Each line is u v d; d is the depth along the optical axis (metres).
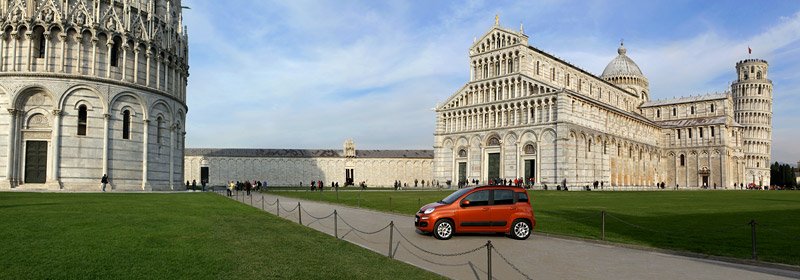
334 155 145.25
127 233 22.05
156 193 56.81
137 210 32.66
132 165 61.69
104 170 59.09
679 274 16.97
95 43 59.50
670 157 146.00
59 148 57.34
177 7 72.62
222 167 137.12
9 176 56.53
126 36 61.41
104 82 59.50
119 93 60.69
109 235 21.23
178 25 71.81
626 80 157.50
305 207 45.44
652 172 136.88
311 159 143.25
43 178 57.59
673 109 151.50
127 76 61.78
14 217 25.78
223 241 21.34
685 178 142.88
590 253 21.06
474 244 23.47
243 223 28.81
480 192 25.83
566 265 18.42
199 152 136.62
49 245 18.36
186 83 75.69
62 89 57.59
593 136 104.62
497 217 25.39
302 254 19.02
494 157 107.94
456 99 117.12
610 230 28.45
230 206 41.34
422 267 17.66
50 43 57.94
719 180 136.75
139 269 15.21
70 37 58.81
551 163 96.31
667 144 146.50
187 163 135.62
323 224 31.22
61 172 57.38
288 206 46.66
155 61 65.50
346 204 49.25
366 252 20.31
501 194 25.95
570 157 95.75
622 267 18.11
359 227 29.86
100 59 60.03
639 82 158.75
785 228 28.72
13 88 56.78
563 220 33.50
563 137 94.25
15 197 41.47
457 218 25.11
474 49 115.12
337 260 18.06
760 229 28.20
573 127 96.81
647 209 42.81
